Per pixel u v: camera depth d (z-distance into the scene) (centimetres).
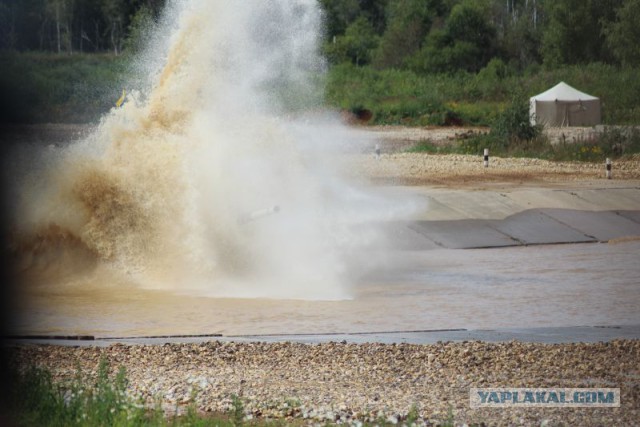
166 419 1540
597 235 4353
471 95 12544
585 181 5778
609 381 1852
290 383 1811
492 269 3491
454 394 1742
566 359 2028
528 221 4497
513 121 7688
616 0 15012
